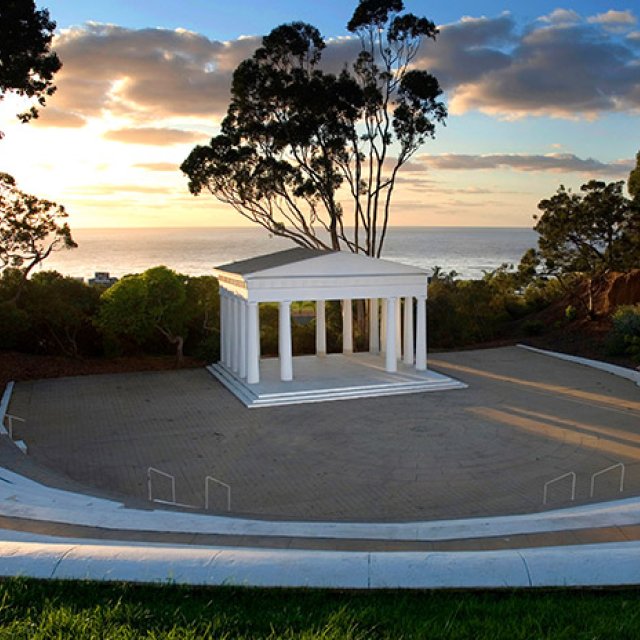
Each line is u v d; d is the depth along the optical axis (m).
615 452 24.67
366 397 34.16
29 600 6.83
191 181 49.59
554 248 51.88
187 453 24.81
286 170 48.66
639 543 10.09
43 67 30.70
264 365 40.59
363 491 20.58
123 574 7.35
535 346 50.34
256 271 34.50
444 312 53.69
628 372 39.25
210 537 11.02
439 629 6.29
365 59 51.25
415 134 51.19
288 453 24.78
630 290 52.31
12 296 42.88
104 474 22.33
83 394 35.00
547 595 7.18
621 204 48.59
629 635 6.21
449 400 33.50
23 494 14.99
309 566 7.45
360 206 53.59
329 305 52.72
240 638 6.10
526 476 21.95
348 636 6.05
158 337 47.62
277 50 47.50
